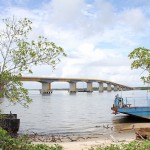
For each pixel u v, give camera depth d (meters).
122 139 25.92
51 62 16.25
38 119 53.12
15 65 15.80
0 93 15.26
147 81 19.23
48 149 17.38
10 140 16.83
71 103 110.88
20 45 15.80
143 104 85.62
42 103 111.38
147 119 44.09
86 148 19.83
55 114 64.12
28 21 16.59
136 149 17.25
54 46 16.11
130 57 19.14
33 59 15.95
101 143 22.69
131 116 49.56
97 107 87.56
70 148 19.83
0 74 15.40
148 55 18.80
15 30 16.31
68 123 46.06
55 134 33.38
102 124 43.03
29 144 18.09
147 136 22.59
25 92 15.77
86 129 37.88
